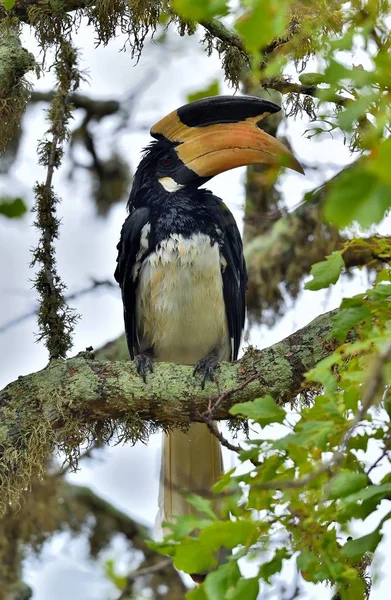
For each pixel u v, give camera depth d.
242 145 12.39
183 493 6.98
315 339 10.21
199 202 12.77
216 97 12.56
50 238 11.18
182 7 6.09
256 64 6.97
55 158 11.56
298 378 10.21
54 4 11.90
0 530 15.12
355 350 6.90
